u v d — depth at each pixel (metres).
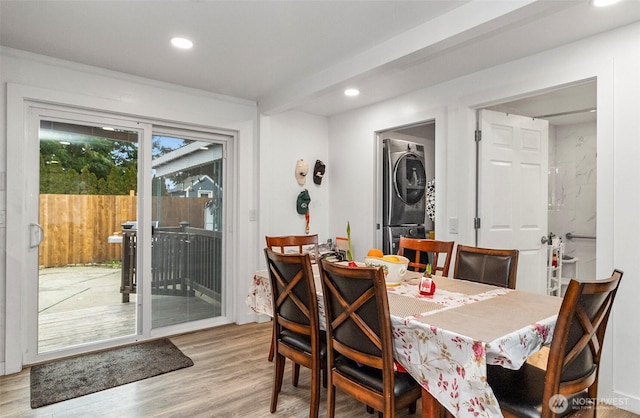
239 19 2.25
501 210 3.20
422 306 1.75
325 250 4.23
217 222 3.91
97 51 2.72
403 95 3.68
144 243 3.39
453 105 3.23
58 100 2.88
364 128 4.12
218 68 3.05
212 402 2.32
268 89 3.60
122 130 3.29
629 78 2.24
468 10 2.05
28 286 2.85
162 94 3.39
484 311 1.67
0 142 2.66
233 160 3.96
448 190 3.27
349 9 2.13
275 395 2.21
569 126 4.27
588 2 1.97
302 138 4.37
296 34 2.44
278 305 2.21
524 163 3.34
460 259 2.51
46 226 2.95
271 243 3.03
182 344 3.30
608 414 2.19
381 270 1.52
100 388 2.47
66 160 3.03
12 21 2.28
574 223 4.23
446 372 1.41
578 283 1.26
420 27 2.32
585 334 1.38
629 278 2.23
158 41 2.55
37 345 2.90
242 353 3.12
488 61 2.82
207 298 3.84
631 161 2.23
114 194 3.26
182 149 3.67
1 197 2.66
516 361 1.35
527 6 1.81
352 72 2.81
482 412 1.29
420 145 4.39
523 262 3.30
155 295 3.51
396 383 1.63
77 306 3.10
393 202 4.09
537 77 2.66
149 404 2.29
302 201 4.26
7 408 2.22
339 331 1.79
